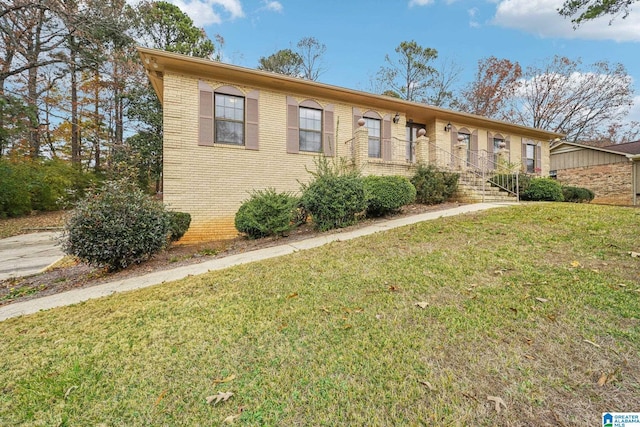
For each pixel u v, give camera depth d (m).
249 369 2.12
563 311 2.61
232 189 8.47
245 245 6.58
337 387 1.90
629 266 3.39
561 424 1.58
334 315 2.80
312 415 1.70
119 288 4.21
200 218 8.09
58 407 1.83
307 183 9.40
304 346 2.35
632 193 12.98
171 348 2.41
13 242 9.27
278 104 9.16
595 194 14.24
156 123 17.31
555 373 1.92
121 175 6.87
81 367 2.21
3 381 2.11
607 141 22.67
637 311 2.51
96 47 14.37
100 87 18.62
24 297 4.36
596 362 2.00
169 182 7.80
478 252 4.21
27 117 13.53
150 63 7.62
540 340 2.25
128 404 1.84
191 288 3.74
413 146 12.31
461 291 3.11
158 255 6.21
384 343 2.31
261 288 3.56
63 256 7.41
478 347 2.21
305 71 26.28
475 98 24.06
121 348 2.45
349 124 10.30
